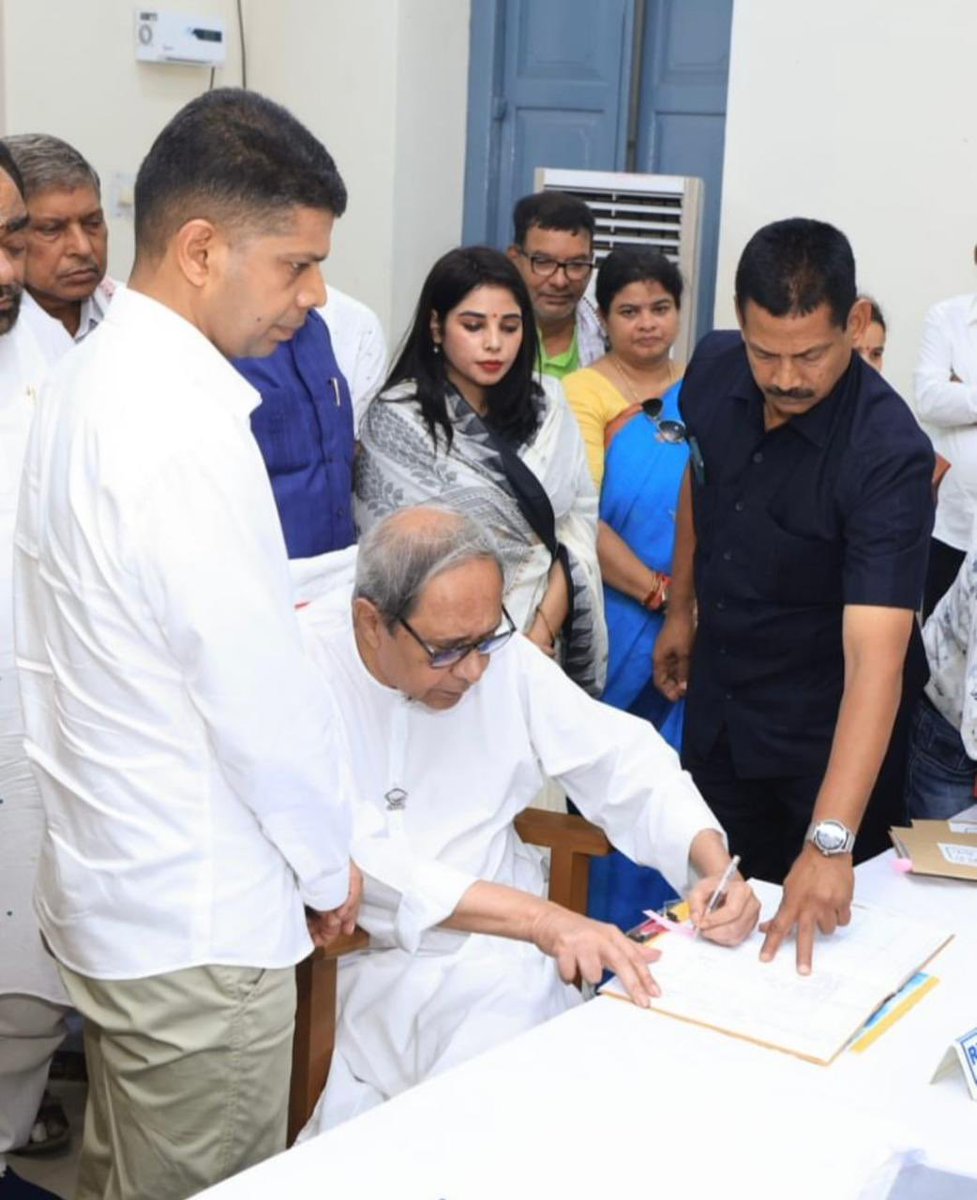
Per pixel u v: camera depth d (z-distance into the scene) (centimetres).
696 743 235
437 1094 137
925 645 225
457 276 242
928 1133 133
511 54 423
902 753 222
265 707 148
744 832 239
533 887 208
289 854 155
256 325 152
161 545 143
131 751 149
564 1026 150
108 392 147
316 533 240
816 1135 132
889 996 158
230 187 145
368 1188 123
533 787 204
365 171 400
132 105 388
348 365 268
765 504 213
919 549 198
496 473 245
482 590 176
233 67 407
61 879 157
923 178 354
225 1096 157
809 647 219
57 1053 257
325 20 397
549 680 201
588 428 284
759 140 366
